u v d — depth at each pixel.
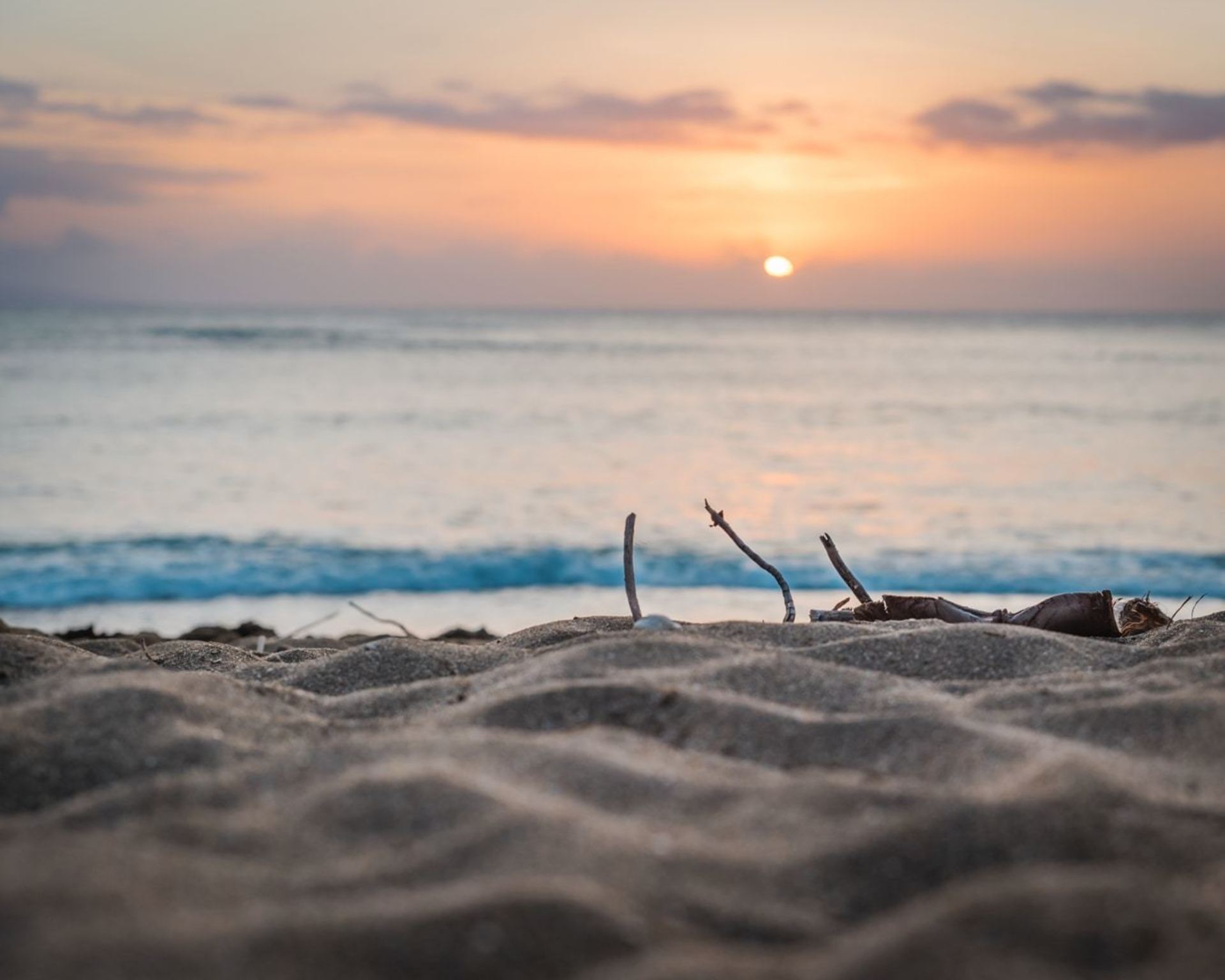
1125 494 19.28
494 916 2.03
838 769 3.15
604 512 17.92
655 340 89.19
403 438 26.30
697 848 2.40
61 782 2.99
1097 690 3.70
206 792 2.76
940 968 1.86
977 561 14.27
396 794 2.62
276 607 12.12
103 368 46.31
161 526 16.34
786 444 25.88
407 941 1.98
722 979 1.86
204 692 3.66
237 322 122.00
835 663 4.39
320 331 92.94
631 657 4.10
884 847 2.39
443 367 51.22
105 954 1.88
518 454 24.03
